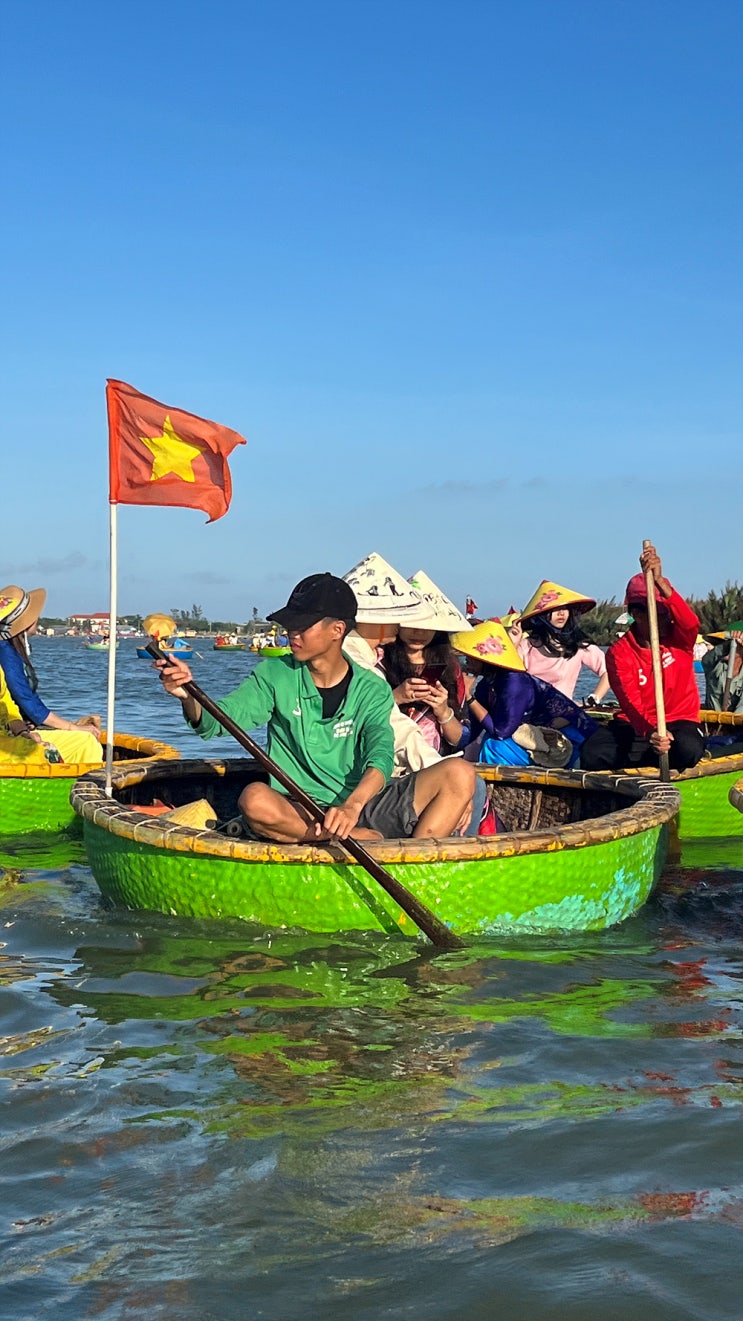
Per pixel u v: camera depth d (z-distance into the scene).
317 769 4.94
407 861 4.41
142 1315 2.15
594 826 4.77
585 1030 3.60
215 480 5.55
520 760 6.90
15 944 4.50
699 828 6.93
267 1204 2.52
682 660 6.99
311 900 4.50
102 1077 3.20
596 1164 2.71
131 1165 2.69
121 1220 2.46
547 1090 3.13
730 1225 2.46
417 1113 2.97
